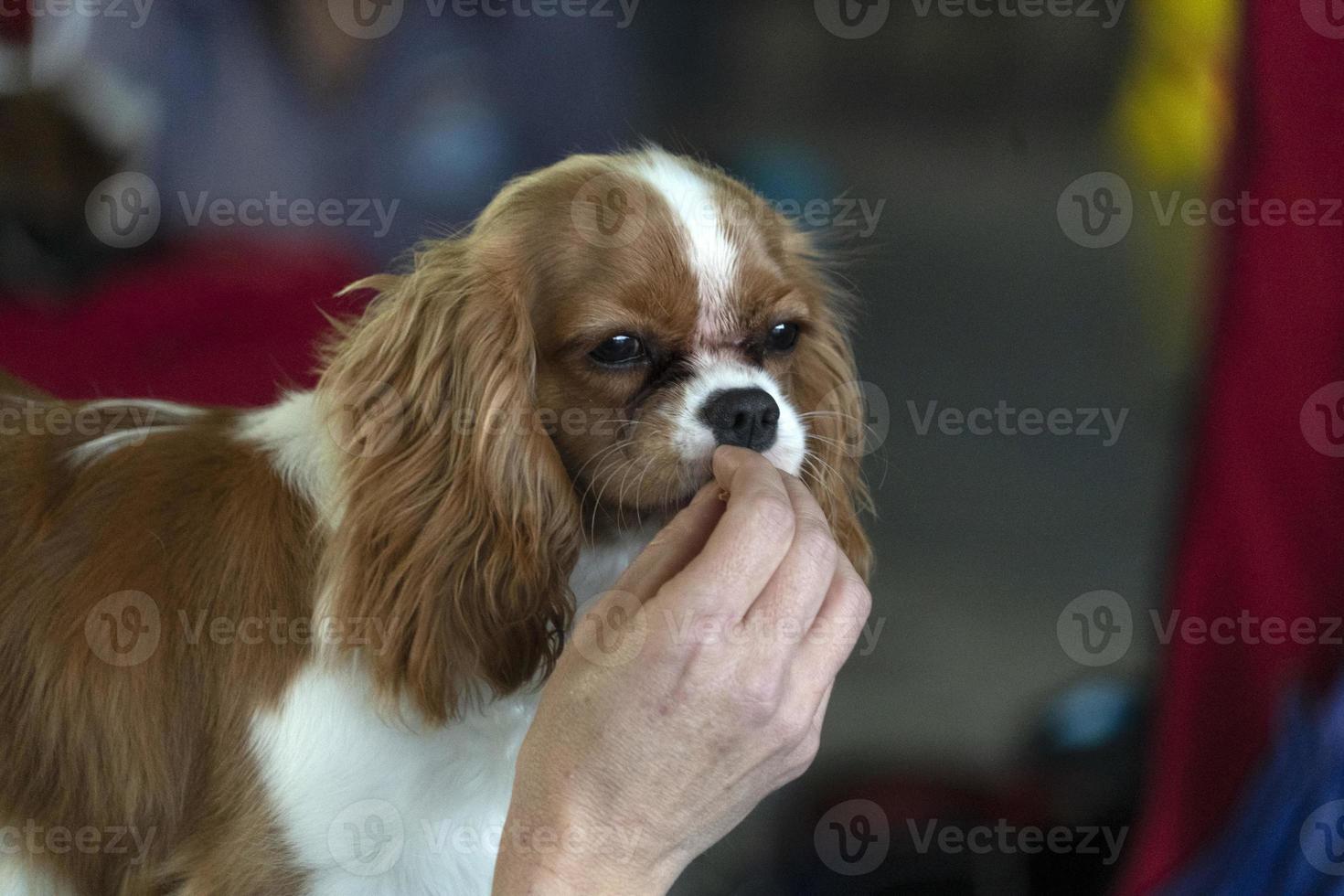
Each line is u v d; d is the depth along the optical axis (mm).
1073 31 11539
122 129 4160
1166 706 3504
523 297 2508
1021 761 4441
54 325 3795
